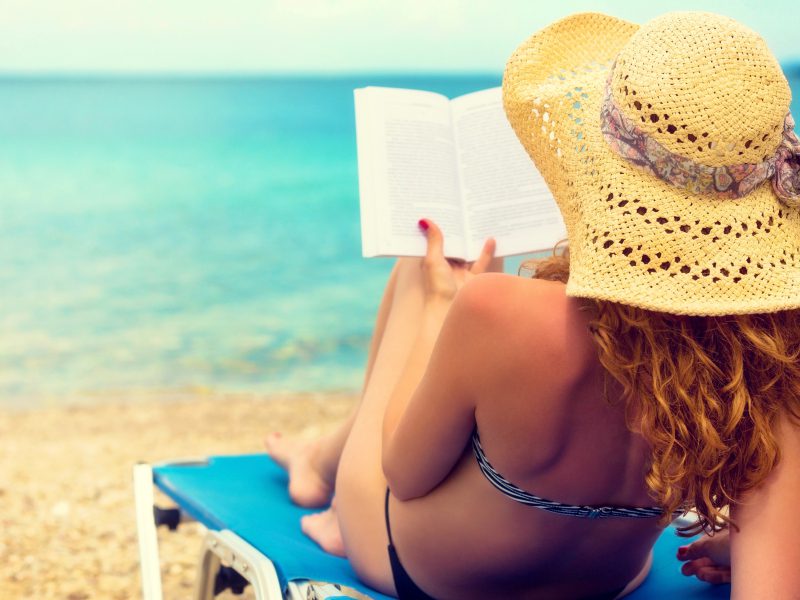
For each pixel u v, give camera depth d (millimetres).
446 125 1972
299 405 7246
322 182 15867
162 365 8891
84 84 18672
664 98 1140
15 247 12844
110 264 12398
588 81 1320
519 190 1891
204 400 7500
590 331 1206
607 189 1201
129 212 14359
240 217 14266
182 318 10594
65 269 12117
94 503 4312
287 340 9836
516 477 1360
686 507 1420
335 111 19000
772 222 1188
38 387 8016
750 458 1199
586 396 1264
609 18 1431
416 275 1896
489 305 1265
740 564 1217
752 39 1149
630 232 1169
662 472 1210
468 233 1891
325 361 9141
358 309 10969
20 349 9250
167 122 18812
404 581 1600
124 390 7953
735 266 1151
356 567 1676
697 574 1687
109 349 9375
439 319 1718
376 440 1724
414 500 1541
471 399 1315
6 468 4992
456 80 18562
